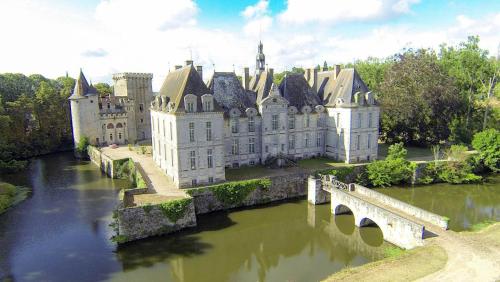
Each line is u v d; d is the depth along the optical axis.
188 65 42.94
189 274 27.78
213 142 41.62
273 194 42.78
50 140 79.25
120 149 69.06
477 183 49.38
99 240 32.97
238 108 48.84
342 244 32.88
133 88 81.62
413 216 32.53
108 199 44.59
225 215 38.91
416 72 62.75
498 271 22.75
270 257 30.69
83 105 71.19
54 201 44.12
